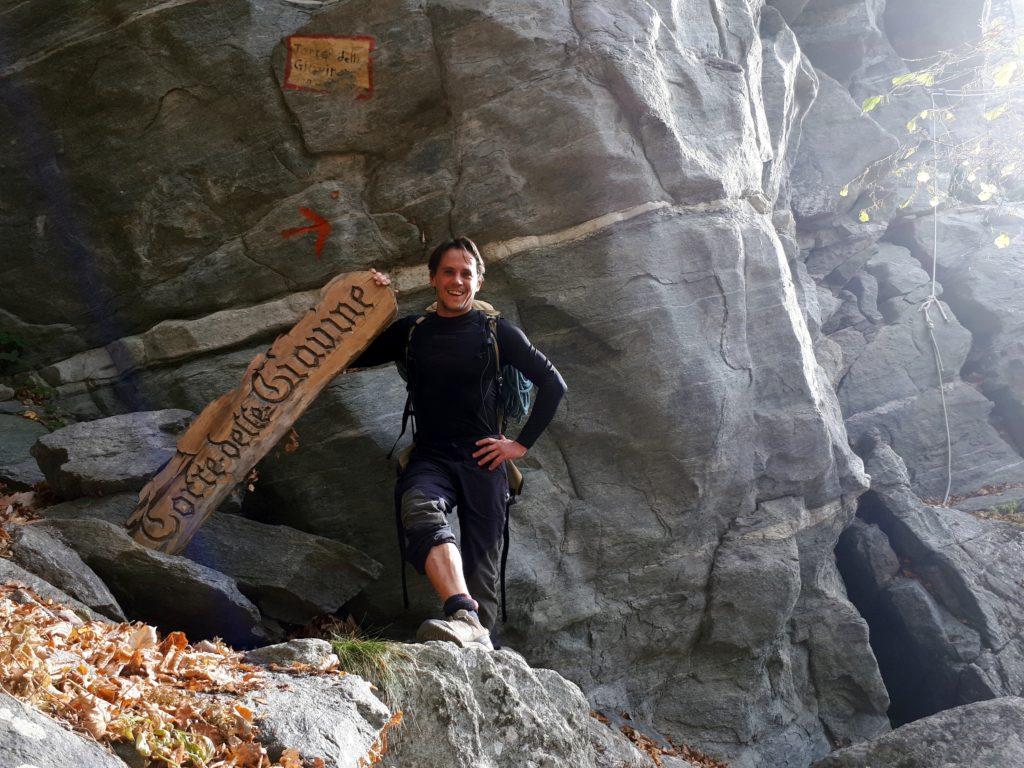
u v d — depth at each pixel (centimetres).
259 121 612
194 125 614
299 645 329
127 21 606
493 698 355
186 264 621
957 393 1073
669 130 628
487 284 617
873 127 1100
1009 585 850
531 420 439
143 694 253
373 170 621
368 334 488
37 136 624
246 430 491
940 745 596
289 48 609
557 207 612
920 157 1188
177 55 608
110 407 629
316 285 617
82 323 637
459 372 432
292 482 588
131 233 623
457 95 611
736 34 745
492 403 441
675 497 655
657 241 627
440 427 437
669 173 635
